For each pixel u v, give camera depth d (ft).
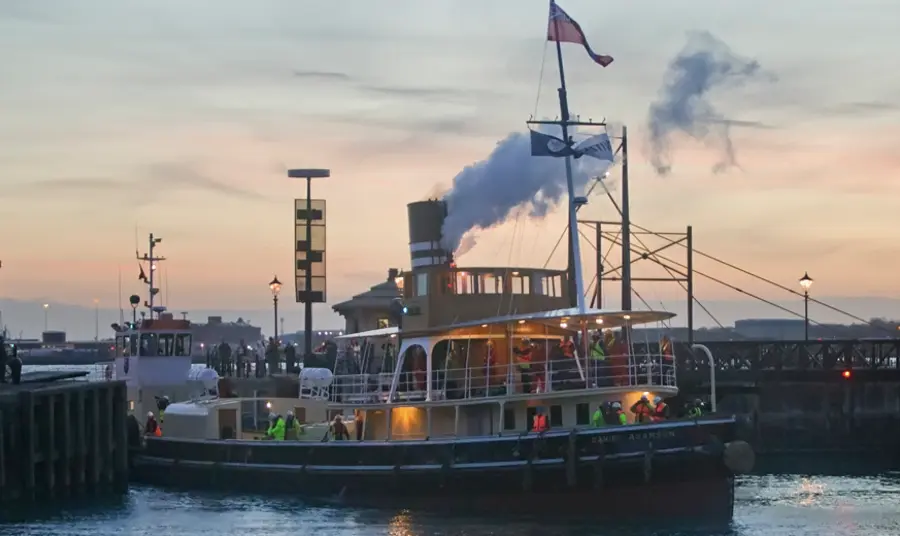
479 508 150.20
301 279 273.95
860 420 226.99
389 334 162.20
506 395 148.66
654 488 142.41
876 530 146.82
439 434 156.56
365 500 158.51
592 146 152.66
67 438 168.45
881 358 234.38
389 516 152.15
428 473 152.35
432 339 156.35
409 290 162.91
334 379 178.09
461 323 151.33
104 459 179.01
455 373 157.28
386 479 156.04
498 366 149.38
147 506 166.09
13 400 157.99
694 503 141.69
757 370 229.86
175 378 235.40
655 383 160.66
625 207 222.89
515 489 147.43
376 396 162.71
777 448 226.79
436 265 159.02
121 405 183.83
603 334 161.68
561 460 144.56
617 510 143.74
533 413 151.23
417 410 158.71
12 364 199.11
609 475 142.72
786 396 229.25
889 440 226.17
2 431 155.63
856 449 226.38
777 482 194.08
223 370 279.49
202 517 156.66
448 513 151.74
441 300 157.07
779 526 149.38
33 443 159.84
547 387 147.84
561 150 150.82
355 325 284.41
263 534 144.56
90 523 154.10
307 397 211.20
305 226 274.16
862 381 227.40
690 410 158.40
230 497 171.63
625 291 223.92
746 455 139.95
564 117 153.28
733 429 143.43
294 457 167.02
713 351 238.89
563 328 154.92
